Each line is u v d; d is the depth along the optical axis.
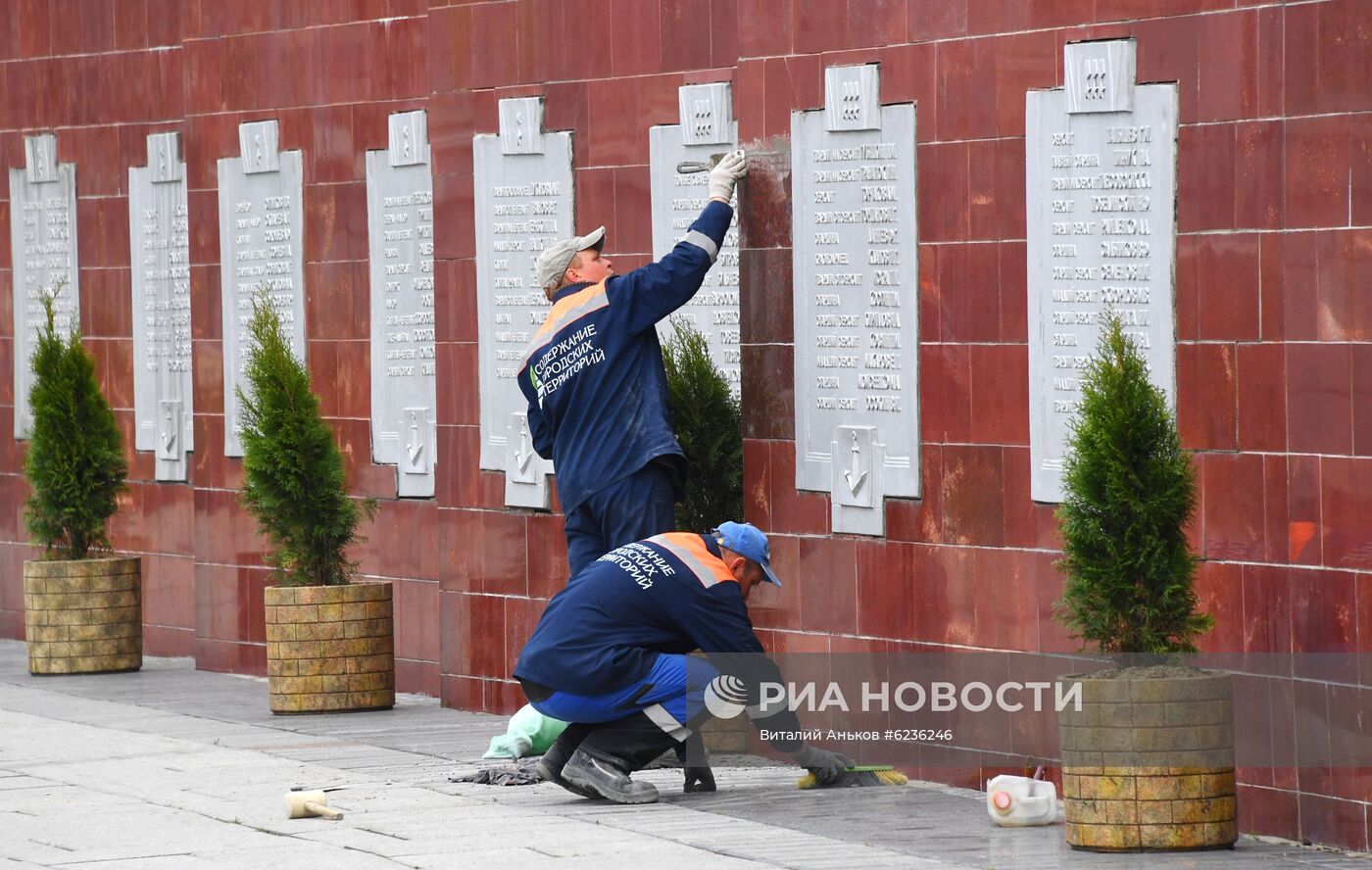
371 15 34.03
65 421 36.69
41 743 28.38
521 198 30.28
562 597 23.53
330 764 26.23
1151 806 19.86
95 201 40.69
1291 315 20.48
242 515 36.56
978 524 23.67
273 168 35.75
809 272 25.52
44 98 41.62
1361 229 19.88
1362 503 19.89
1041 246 22.86
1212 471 21.16
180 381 39.16
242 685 35.12
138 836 21.70
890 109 24.42
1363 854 19.83
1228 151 20.98
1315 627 20.30
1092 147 22.27
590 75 29.22
